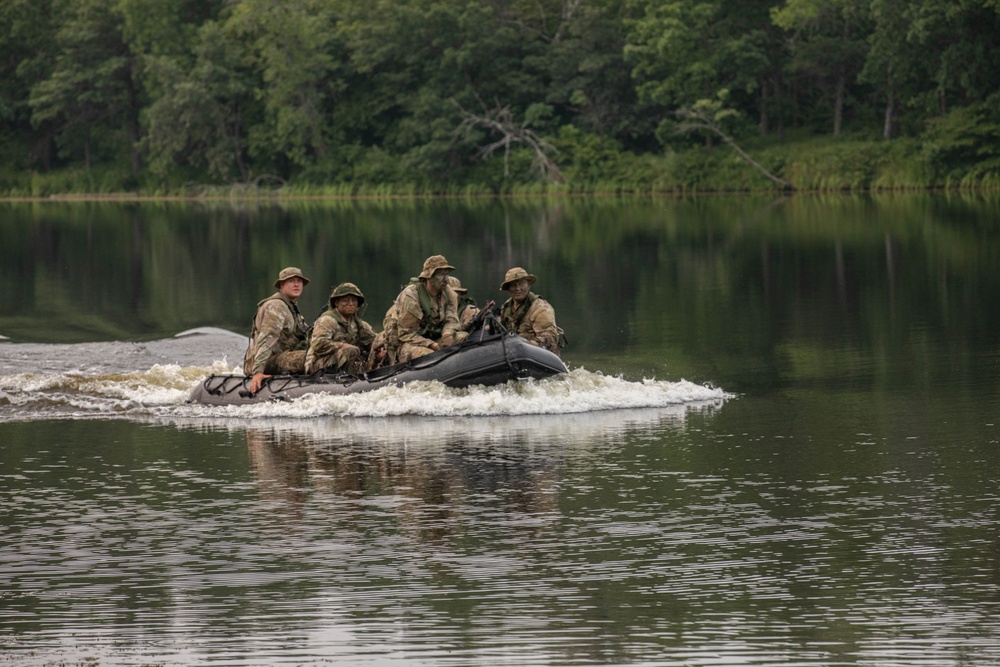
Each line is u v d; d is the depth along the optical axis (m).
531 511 31.78
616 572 27.03
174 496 34.00
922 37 198.38
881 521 30.28
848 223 138.25
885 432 40.28
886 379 50.38
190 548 29.33
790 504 31.95
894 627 23.84
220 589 26.58
